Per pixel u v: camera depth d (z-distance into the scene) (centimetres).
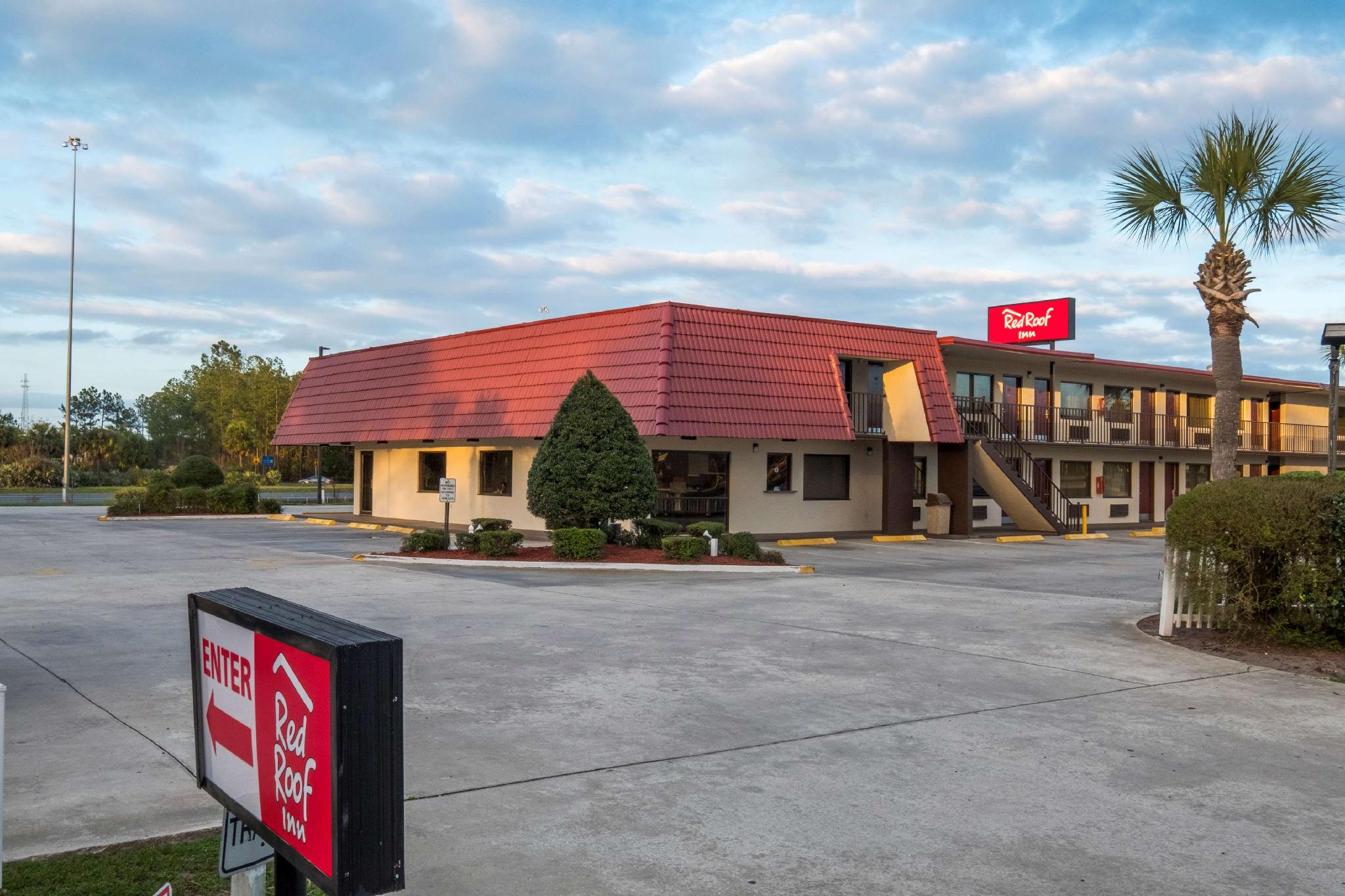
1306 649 1062
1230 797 591
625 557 1933
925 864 486
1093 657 1026
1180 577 1141
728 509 2744
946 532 3002
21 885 438
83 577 1653
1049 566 2103
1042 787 604
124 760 628
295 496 6012
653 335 2405
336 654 234
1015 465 3372
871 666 961
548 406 2598
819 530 2939
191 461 3916
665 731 717
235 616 295
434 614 1259
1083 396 3691
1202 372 3912
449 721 738
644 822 536
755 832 525
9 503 4431
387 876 243
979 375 3375
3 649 1002
